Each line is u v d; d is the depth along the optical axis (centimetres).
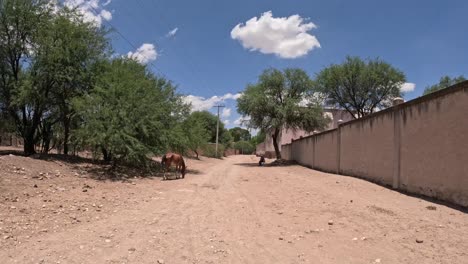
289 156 4594
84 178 1616
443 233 720
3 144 3375
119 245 667
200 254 629
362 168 1814
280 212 1015
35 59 1944
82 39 2034
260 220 916
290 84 3966
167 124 2345
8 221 793
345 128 2120
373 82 4522
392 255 620
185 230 798
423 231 741
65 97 2069
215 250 653
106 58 2178
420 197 1177
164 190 1497
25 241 670
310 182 1764
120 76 2011
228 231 798
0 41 1947
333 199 1184
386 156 1506
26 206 944
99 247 650
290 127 4103
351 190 1393
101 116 1842
